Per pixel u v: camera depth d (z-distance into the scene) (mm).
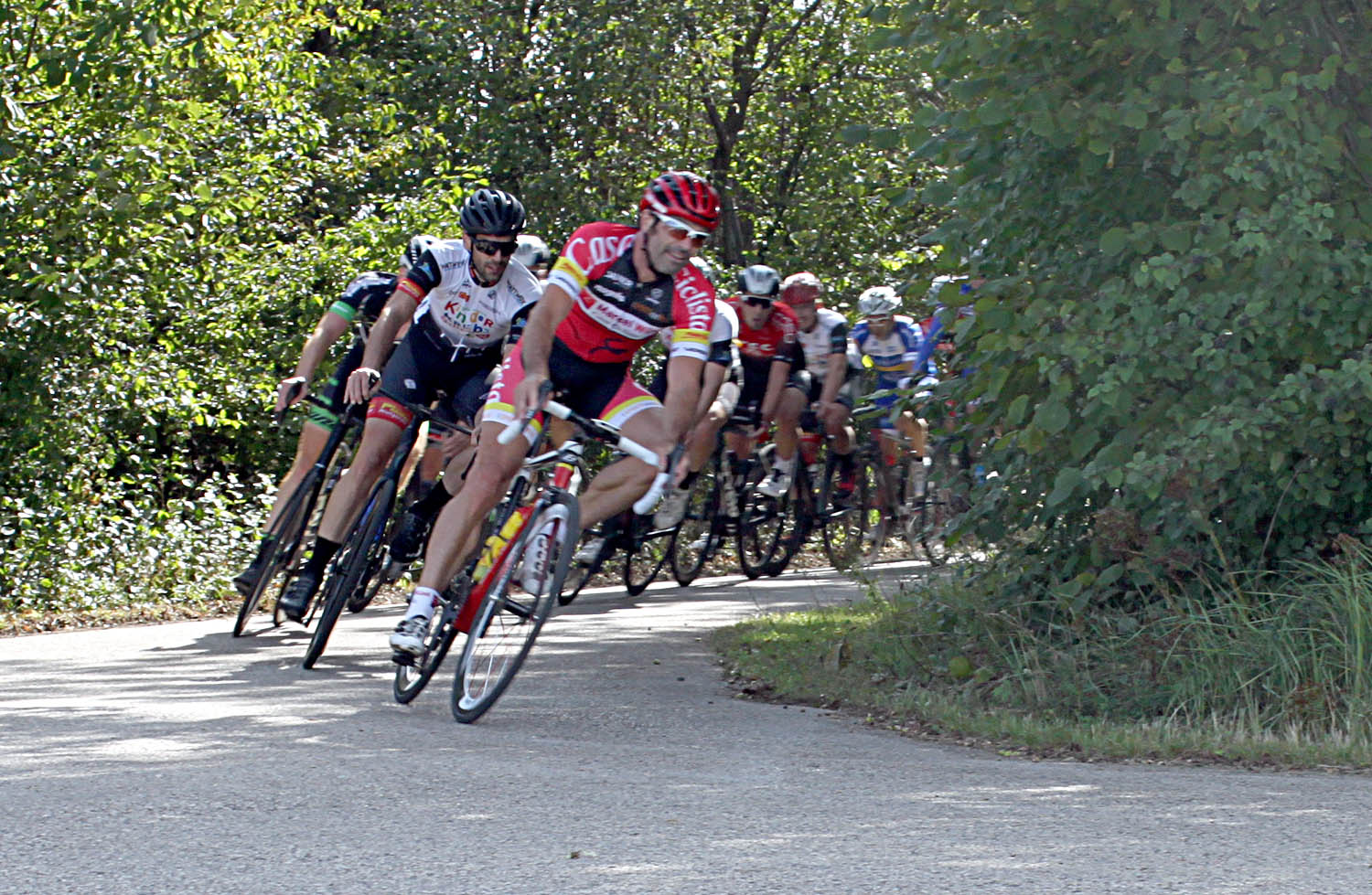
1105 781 7902
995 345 11461
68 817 6707
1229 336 10672
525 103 37594
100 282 21500
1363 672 9812
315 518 14703
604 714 10297
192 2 22547
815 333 20438
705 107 40031
